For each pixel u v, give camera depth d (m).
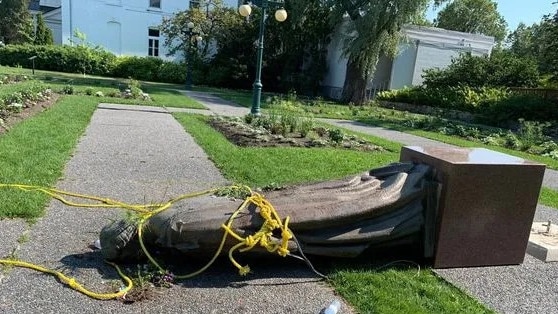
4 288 2.83
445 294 3.28
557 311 3.22
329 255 3.40
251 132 10.21
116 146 7.61
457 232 3.72
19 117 9.01
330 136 10.45
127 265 3.24
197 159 7.14
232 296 3.01
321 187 3.73
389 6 24.30
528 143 13.63
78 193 4.86
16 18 45.41
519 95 21.11
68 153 6.52
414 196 3.63
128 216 3.33
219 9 32.56
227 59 32.97
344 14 27.14
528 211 3.88
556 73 23.78
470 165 3.62
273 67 33.12
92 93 16.25
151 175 5.95
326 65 33.03
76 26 33.81
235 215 3.17
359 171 7.13
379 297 3.11
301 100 25.12
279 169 6.74
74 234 3.74
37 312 2.62
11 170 5.20
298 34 31.52
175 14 34.09
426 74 28.28
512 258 3.96
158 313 2.73
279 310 2.90
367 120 18.02
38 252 3.35
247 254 3.28
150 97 17.44
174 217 3.15
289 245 3.23
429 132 15.61
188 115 12.81
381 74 30.98
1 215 3.90
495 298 3.34
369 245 3.51
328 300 3.08
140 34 35.12
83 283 2.96
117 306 2.76
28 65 30.44
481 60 26.31
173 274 3.17
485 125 20.84
